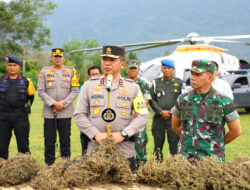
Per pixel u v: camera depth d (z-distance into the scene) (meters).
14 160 2.44
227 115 2.84
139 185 2.33
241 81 14.25
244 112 14.94
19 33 53.41
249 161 2.40
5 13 51.69
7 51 51.81
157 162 2.48
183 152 2.91
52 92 4.85
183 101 2.95
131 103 2.78
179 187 2.28
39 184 2.26
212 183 2.24
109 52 2.69
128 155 2.71
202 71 2.76
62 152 4.87
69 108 4.88
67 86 4.90
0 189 2.27
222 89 4.69
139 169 2.42
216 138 2.83
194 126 2.85
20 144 4.50
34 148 6.99
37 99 21.48
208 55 12.69
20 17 53.34
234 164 2.38
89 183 2.26
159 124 5.12
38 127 10.09
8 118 4.41
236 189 2.21
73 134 8.97
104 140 2.43
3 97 4.39
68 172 2.25
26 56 54.19
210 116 2.81
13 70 4.42
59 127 4.86
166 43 15.55
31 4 53.84
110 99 2.72
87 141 2.79
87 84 2.80
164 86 5.17
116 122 2.69
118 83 2.76
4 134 4.44
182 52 12.70
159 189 2.29
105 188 2.21
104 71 2.73
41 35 54.59
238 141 8.10
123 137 2.63
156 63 12.59
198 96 2.88
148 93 5.08
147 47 16.12
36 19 53.84
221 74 13.48
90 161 2.28
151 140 8.13
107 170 2.25
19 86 4.44
